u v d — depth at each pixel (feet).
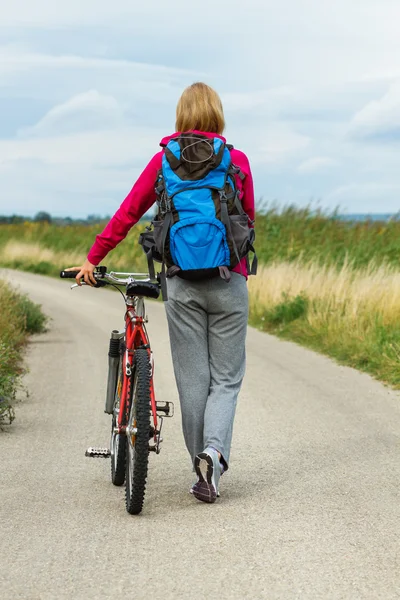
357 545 14.35
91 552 14.20
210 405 17.35
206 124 16.98
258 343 46.80
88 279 17.28
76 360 41.09
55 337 51.06
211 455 16.71
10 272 126.62
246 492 17.97
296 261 69.67
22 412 28.19
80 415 27.48
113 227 17.07
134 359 16.94
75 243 147.95
